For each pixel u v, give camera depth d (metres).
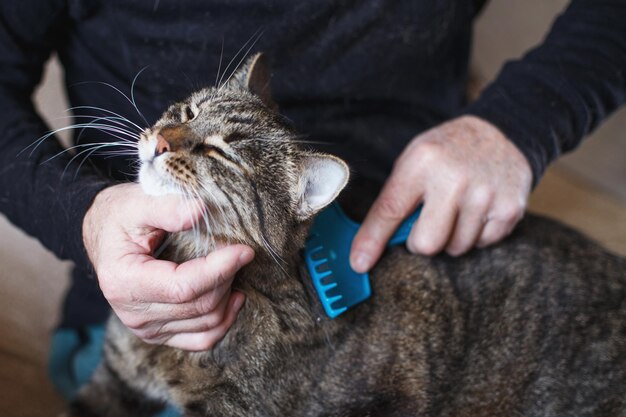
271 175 0.66
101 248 0.60
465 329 0.73
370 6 0.74
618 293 0.76
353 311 0.69
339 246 0.69
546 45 0.79
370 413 0.69
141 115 0.72
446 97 0.83
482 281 0.74
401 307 0.71
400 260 0.73
